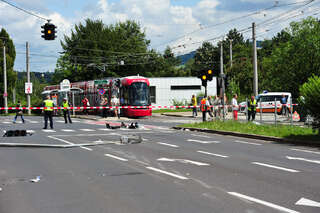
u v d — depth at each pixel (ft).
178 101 184.96
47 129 73.92
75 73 225.76
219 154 39.81
